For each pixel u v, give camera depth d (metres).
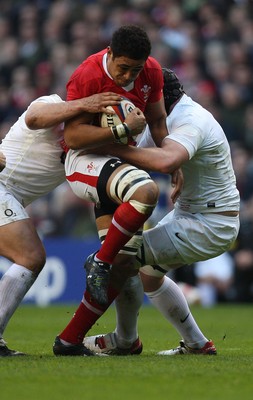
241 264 49.28
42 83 63.94
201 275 49.47
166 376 18.84
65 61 65.25
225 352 25.20
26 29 69.69
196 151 22.89
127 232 21.47
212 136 23.22
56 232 52.84
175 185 22.80
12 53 67.88
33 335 31.33
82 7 70.75
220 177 23.52
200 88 62.00
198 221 23.44
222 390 17.53
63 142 23.36
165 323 37.69
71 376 18.77
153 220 47.66
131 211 21.33
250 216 49.84
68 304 47.59
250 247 49.28
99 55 22.17
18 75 65.56
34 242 22.67
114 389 17.53
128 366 20.12
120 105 21.89
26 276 22.42
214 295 49.91
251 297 49.84
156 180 50.16
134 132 21.91
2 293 22.33
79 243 48.47
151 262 23.27
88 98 21.78
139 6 70.25
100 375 18.89
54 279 48.50
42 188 24.12
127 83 21.91
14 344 27.47
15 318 39.00
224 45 66.56
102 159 22.27
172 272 49.28
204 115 23.30
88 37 67.00
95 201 22.39
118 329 23.86
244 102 62.66
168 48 64.94
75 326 22.61
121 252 22.03
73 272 48.44
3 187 23.61
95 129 21.89
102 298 21.55
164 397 16.84
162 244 23.19
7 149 23.88
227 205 23.66
